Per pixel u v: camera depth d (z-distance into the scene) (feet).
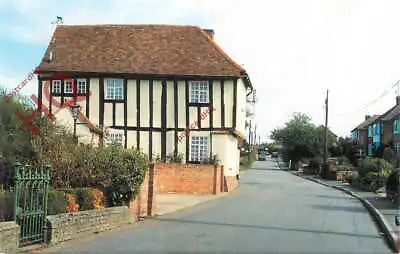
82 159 52.65
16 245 34.55
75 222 42.09
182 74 104.17
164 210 65.72
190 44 112.06
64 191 45.70
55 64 107.55
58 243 39.17
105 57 109.29
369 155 212.02
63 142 54.19
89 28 117.70
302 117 263.90
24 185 36.68
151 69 105.60
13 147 49.57
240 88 111.24
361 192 107.34
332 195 100.42
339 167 174.91
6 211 36.45
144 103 104.83
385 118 199.21
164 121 104.42
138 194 57.11
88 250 36.50
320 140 238.27
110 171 52.70
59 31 117.19
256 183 133.08
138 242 40.45
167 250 36.81
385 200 85.05
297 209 69.62
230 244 39.81
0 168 47.60
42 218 38.24
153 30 116.57
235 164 116.47
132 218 53.72
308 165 217.36
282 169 254.47
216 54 108.78
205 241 41.22
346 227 52.31
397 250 37.96
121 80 105.50
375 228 51.98
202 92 104.53
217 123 103.71
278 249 37.81
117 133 104.68
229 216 59.77
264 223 53.52
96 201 49.01
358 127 267.18
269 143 536.01
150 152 104.12
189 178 94.68
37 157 51.72
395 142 182.70
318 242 41.68
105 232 46.24
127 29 117.19
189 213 63.00
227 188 100.78
